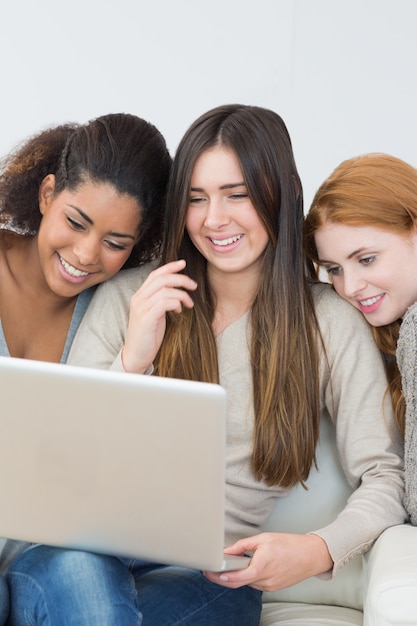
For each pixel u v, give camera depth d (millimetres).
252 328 2455
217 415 1772
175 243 2428
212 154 2324
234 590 2273
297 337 2436
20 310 2600
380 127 4336
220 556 1960
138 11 4418
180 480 1861
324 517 2496
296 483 2475
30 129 4516
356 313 2477
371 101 4324
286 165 2373
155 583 2221
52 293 2584
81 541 2039
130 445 1839
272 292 2434
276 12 4340
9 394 1836
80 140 2473
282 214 2383
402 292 2389
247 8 4355
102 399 1799
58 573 2016
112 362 2518
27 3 4445
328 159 4363
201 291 2500
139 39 4430
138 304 2324
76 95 4488
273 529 2510
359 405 2426
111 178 2426
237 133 2322
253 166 2318
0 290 2592
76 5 4438
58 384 1802
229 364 2471
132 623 1966
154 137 2529
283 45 4352
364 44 4297
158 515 1928
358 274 2383
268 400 2406
